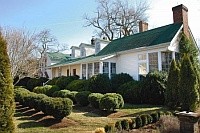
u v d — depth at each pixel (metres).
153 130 9.05
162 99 14.56
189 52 17.41
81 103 14.87
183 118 7.44
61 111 10.84
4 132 5.40
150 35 20.89
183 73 12.16
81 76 24.52
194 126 7.21
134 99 15.88
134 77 19.55
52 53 44.88
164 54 17.67
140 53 19.17
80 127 10.02
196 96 11.84
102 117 11.82
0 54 5.61
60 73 32.09
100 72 20.75
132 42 22.14
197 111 12.05
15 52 28.58
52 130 9.73
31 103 13.68
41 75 39.31
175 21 19.70
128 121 9.35
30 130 9.74
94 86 17.88
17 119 12.02
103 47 27.22
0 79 5.51
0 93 5.45
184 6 19.11
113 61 21.42
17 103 17.56
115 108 12.60
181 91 12.08
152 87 14.94
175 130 8.43
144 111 12.38
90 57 26.59
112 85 18.56
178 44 17.81
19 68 29.73
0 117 5.38
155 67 17.84
